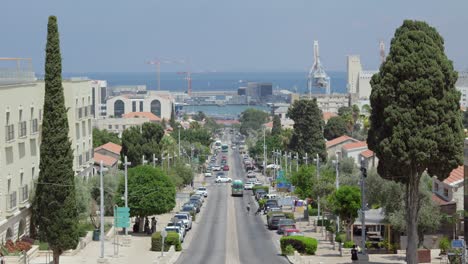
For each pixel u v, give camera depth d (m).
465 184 83.94
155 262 80.94
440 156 76.88
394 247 91.06
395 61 77.81
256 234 116.25
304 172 138.38
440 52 77.88
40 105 101.12
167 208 111.06
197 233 117.31
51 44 80.44
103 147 189.50
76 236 80.94
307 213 133.12
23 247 82.75
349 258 88.06
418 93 76.44
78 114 119.56
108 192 116.06
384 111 77.88
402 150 76.56
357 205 93.88
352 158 161.25
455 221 92.31
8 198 86.19
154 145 176.12
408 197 80.06
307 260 85.50
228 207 157.75
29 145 95.62
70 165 80.62
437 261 84.12
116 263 84.62
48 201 79.56
